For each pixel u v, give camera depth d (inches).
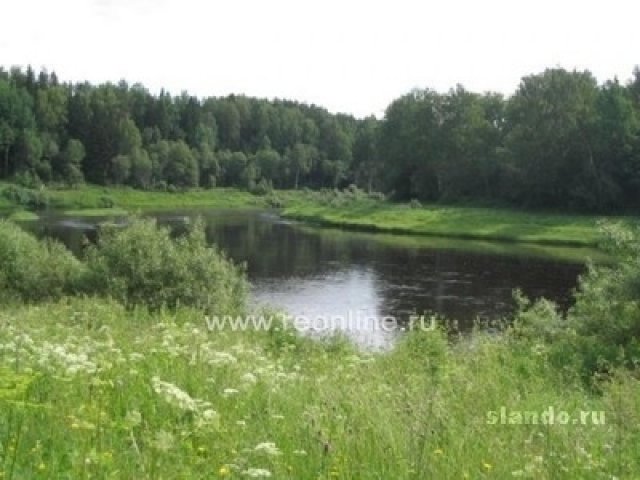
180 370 337.7
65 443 205.2
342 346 712.4
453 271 1843.0
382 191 4800.7
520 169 3499.0
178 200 5162.4
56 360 304.7
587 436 303.7
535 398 427.2
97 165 5359.3
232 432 244.4
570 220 3038.9
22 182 4630.9
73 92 6565.0
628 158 3292.3
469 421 321.1
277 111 7273.6
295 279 1691.7
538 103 3459.6
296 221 3528.5
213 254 990.4
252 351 456.1
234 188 5935.0
